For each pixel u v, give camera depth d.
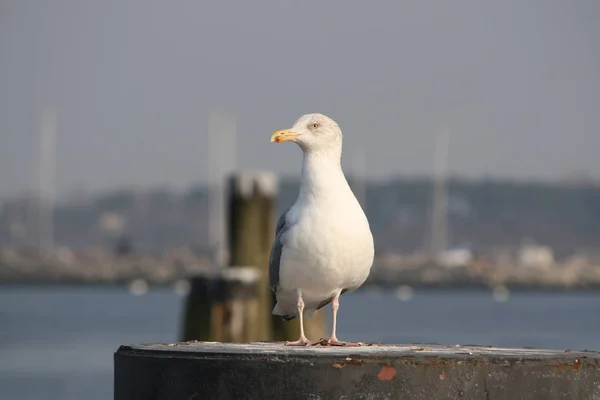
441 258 103.75
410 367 5.58
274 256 7.57
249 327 17.84
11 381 23.98
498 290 100.12
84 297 82.94
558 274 101.94
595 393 5.78
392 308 65.44
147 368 5.87
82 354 30.25
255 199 18.64
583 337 37.75
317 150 7.46
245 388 5.65
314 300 7.62
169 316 53.31
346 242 7.29
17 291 98.25
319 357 5.61
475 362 5.62
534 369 5.68
